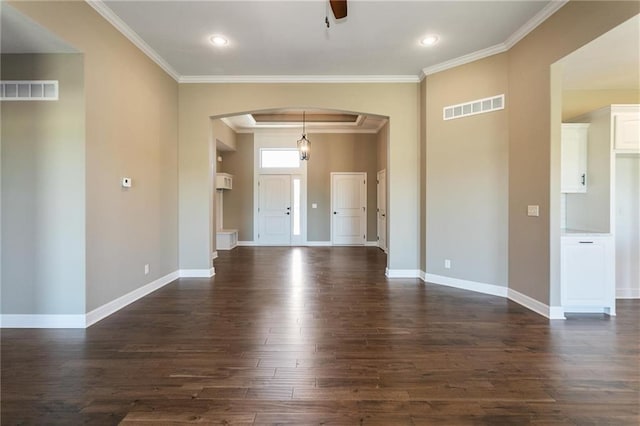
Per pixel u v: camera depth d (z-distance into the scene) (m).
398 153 5.20
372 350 2.68
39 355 2.57
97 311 3.30
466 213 4.47
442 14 3.40
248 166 8.95
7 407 1.92
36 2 2.55
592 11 2.84
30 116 3.07
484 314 3.52
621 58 3.21
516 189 3.91
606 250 3.38
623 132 3.43
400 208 5.22
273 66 4.73
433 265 4.87
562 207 4.11
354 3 3.21
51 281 3.12
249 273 5.55
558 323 3.24
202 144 5.18
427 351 2.66
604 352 2.62
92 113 3.17
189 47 4.13
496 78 4.15
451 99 4.59
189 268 5.24
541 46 3.46
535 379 2.23
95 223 3.25
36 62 3.06
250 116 7.67
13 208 3.11
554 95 3.34
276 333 3.02
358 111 5.15
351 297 4.16
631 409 1.91
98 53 3.25
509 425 1.78
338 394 2.06
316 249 8.35
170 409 1.91
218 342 2.82
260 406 1.94
